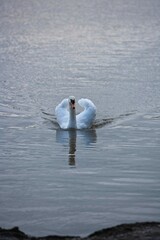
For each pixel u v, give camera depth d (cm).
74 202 2030
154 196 2078
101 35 6016
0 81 3997
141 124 3097
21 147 2709
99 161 2497
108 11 7981
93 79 4050
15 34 6081
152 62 4594
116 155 2580
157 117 3222
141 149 2669
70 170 2377
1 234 1725
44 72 4275
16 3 8894
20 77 4122
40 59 4762
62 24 6800
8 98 3591
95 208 1977
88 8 8288
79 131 2998
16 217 1911
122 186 2180
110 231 1725
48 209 1973
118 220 1881
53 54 4975
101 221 1877
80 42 5597
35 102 3512
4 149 2675
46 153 2622
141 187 2167
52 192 2130
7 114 3281
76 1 9125
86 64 4541
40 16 7512
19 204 2017
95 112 3097
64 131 3002
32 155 2589
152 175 2303
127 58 4766
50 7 8425
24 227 1841
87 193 2116
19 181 2252
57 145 2747
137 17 7406
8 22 7000
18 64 4566
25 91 3747
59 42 5594
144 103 3475
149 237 1664
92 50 5144
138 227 1742
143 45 5394
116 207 1983
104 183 2214
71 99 3041
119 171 2353
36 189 2162
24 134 2930
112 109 3362
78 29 6438
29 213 1939
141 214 1925
